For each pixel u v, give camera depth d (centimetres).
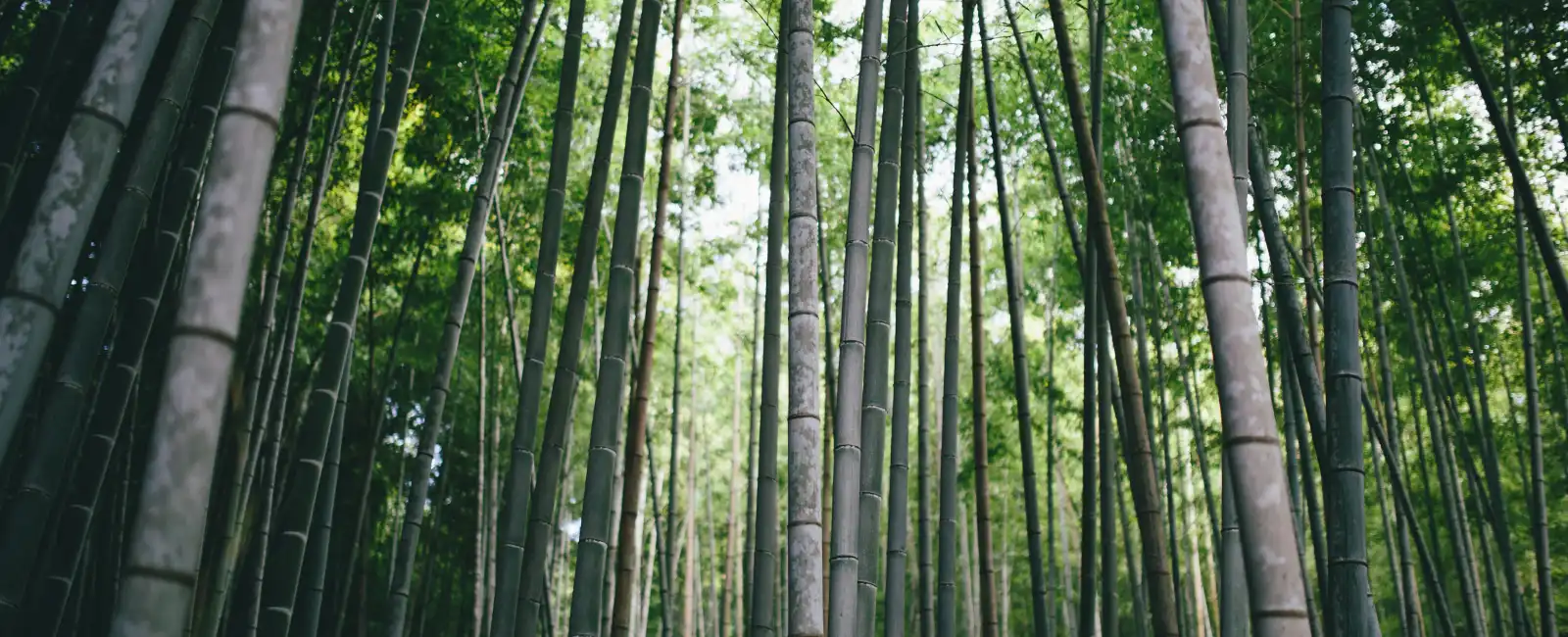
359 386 1027
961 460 1284
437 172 808
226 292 193
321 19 646
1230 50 422
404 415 1027
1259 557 226
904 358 529
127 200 316
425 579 944
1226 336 239
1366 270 816
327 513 579
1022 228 1145
